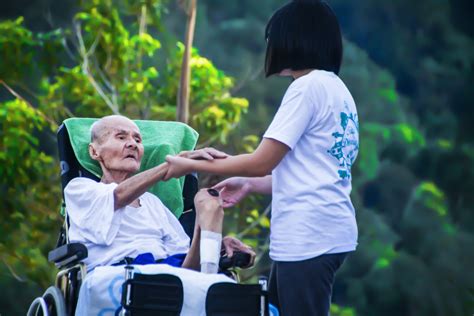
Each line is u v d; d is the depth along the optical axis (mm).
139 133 7219
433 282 26422
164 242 6934
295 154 5668
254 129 24219
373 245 26188
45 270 14758
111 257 6547
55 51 14992
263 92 26844
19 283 22156
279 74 5895
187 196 7547
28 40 14867
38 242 14578
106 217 6512
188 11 13875
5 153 14141
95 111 14367
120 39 14781
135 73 14836
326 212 5551
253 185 6301
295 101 5648
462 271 26891
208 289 5719
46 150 22812
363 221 26375
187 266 6320
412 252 27359
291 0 5895
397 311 26047
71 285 6289
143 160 7613
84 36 16047
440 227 27359
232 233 14156
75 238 6555
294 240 5559
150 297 5609
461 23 34312
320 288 5527
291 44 5801
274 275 5988
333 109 5684
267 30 5949
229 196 6324
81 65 14766
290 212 5598
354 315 23953
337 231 5555
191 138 7871
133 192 6449
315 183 5578
